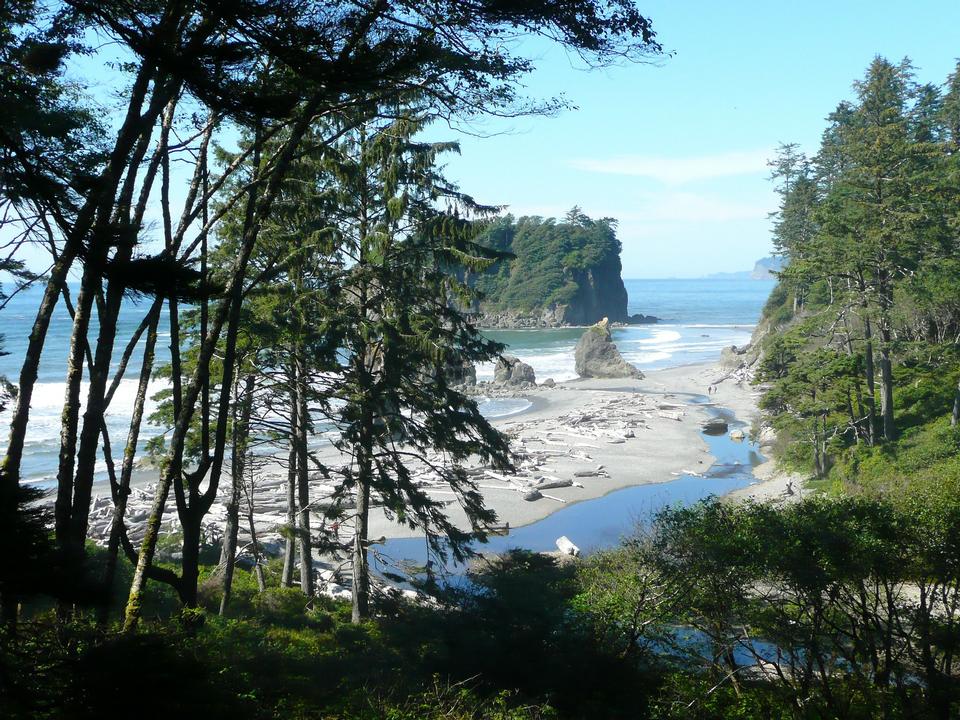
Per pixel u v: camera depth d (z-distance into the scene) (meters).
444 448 21.55
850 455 38.12
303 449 21.47
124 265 7.47
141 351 80.94
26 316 111.75
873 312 37.94
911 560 14.48
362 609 21.02
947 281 37.97
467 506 21.89
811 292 56.62
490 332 144.88
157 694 6.67
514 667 14.49
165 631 11.55
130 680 6.54
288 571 24.83
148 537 12.54
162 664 6.86
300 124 13.52
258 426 28.31
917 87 57.44
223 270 19.44
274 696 11.48
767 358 48.69
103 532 29.81
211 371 20.72
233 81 8.38
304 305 19.98
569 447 50.47
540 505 38.19
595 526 35.06
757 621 15.20
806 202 78.19
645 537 18.70
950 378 40.03
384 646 16.25
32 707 6.32
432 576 20.50
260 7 7.79
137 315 115.44
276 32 8.05
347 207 21.02
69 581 6.45
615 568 18.89
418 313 21.45
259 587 23.17
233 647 12.95
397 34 10.03
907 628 15.49
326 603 22.67
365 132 20.66
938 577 14.62
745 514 16.08
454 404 21.38
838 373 40.22
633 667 15.68
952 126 58.09
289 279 20.77
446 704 12.56
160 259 7.66
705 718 15.20
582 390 76.50
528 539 33.31
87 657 6.67
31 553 6.37
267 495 37.09
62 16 10.31
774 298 94.94
